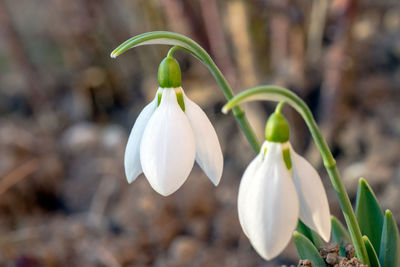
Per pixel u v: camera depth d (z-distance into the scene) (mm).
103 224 381
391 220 217
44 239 378
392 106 421
